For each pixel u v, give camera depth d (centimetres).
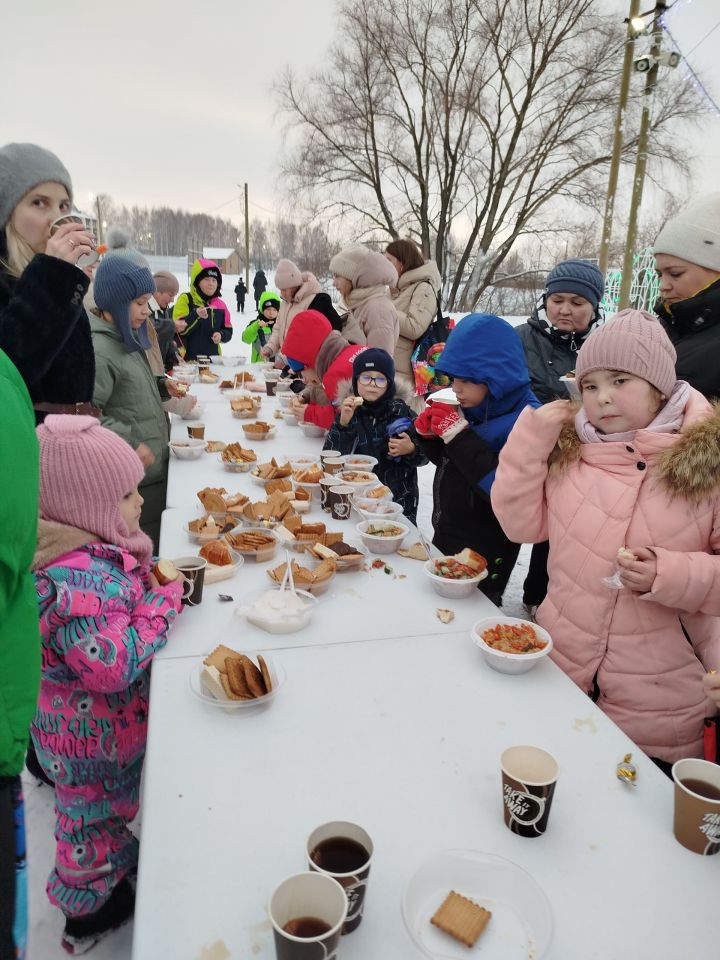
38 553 129
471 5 1870
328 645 149
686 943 80
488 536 231
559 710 128
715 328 213
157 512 301
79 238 174
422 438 252
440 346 484
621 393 148
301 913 78
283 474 269
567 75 1892
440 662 144
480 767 111
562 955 78
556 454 163
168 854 91
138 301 275
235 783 105
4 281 183
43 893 167
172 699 127
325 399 372
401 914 83
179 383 418
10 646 79
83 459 136
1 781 78
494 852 94
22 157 181
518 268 2341
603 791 107
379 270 398
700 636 151
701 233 210
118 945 151
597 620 151
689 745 147
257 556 194
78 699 140
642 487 149
